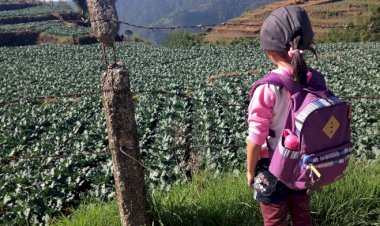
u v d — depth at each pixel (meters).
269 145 3.23
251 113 3.13
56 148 12.61
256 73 27.84
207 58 42.34
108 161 10.96
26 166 11.28
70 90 26.19
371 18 61.47
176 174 8.66
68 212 8.77
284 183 3.15
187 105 17.08
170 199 4.61
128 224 4.10
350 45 43.62
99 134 13.84
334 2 107.12
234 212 4.45
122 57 45.66
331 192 4.87
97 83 28.31
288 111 3.05
